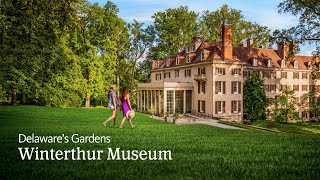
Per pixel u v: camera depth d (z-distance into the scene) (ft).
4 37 81.20
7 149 25.89
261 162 22.06
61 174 17.57
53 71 120.37
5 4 68.74
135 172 18.37
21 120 82.58
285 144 32.71
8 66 97.45
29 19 74.90
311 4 115.44
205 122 95.45
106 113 115.34
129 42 213.66
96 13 161.99
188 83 179.93
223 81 167.32
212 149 27.91
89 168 19.44
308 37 123.44
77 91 141.49
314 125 144.66
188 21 222.28
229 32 168.25
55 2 54.49
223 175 17.69
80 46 160.76
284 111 157.99
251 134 46.44
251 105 168.55
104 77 176.86
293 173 18.61
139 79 246.88
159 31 228.63
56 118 91.81
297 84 211.00
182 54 209.77
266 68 193.88
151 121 94.17
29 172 18.06
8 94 130.31
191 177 17.02
